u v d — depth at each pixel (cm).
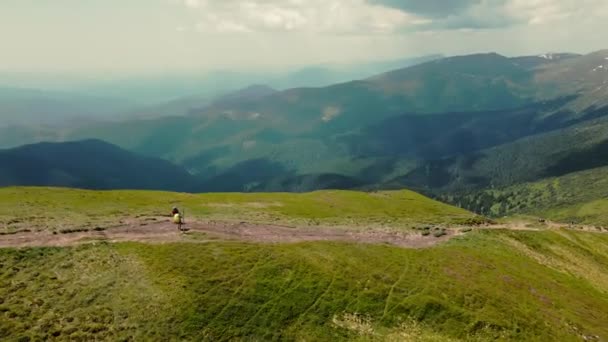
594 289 8394
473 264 7431
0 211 7800
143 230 6962
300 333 4900
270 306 5169
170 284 5134
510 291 6706
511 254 8706
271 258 6116
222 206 11419
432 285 6234
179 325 4578
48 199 9550
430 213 14562
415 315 5528
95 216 8069
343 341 4909
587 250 11019
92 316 4469
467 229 10238
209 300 5006
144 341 4300
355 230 8969
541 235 10825
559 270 8819
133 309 4662
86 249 5769
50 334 4138
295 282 5681
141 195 12000
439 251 7788
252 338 4688
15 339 3969
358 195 16562
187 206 10800
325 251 6769
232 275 5541
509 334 5541
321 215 11819
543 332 5762
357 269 6297
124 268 5381
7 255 5319
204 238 6744
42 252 5547
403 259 7000
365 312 5419
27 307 4434
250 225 8212
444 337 5275
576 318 6506
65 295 4728
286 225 8838
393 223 10981
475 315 5725
